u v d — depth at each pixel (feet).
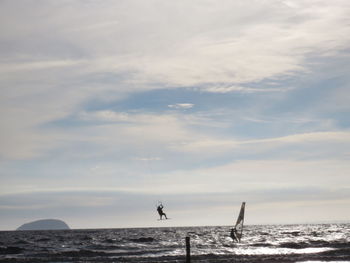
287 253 212.84
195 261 173.99
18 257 212.02
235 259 179.83
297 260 174.29
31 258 199.31
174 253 227.61
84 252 226.99
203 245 292.81
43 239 436.76
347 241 301.22
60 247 296.51
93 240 398.01
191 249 260.01
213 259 182.29
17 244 343.05
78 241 383.45
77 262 180.75
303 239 354.33
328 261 170.09
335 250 209.05
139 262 176.65
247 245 285.84
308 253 205.87
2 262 187.32
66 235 586.45
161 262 173.78
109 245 309.01
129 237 466.29
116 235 546.26
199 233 578.25
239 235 155.63
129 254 224.53
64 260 191.42
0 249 258.37
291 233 506.48
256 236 426.10
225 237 435.12
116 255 220.43
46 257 211.00
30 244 342.44
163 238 421.59
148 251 241.76
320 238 370.53
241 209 156.56
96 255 221.05
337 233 498.69
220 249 255.50
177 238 417.49
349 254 198.49
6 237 521.24
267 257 188.65
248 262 168.55
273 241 328.70
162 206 136.36
